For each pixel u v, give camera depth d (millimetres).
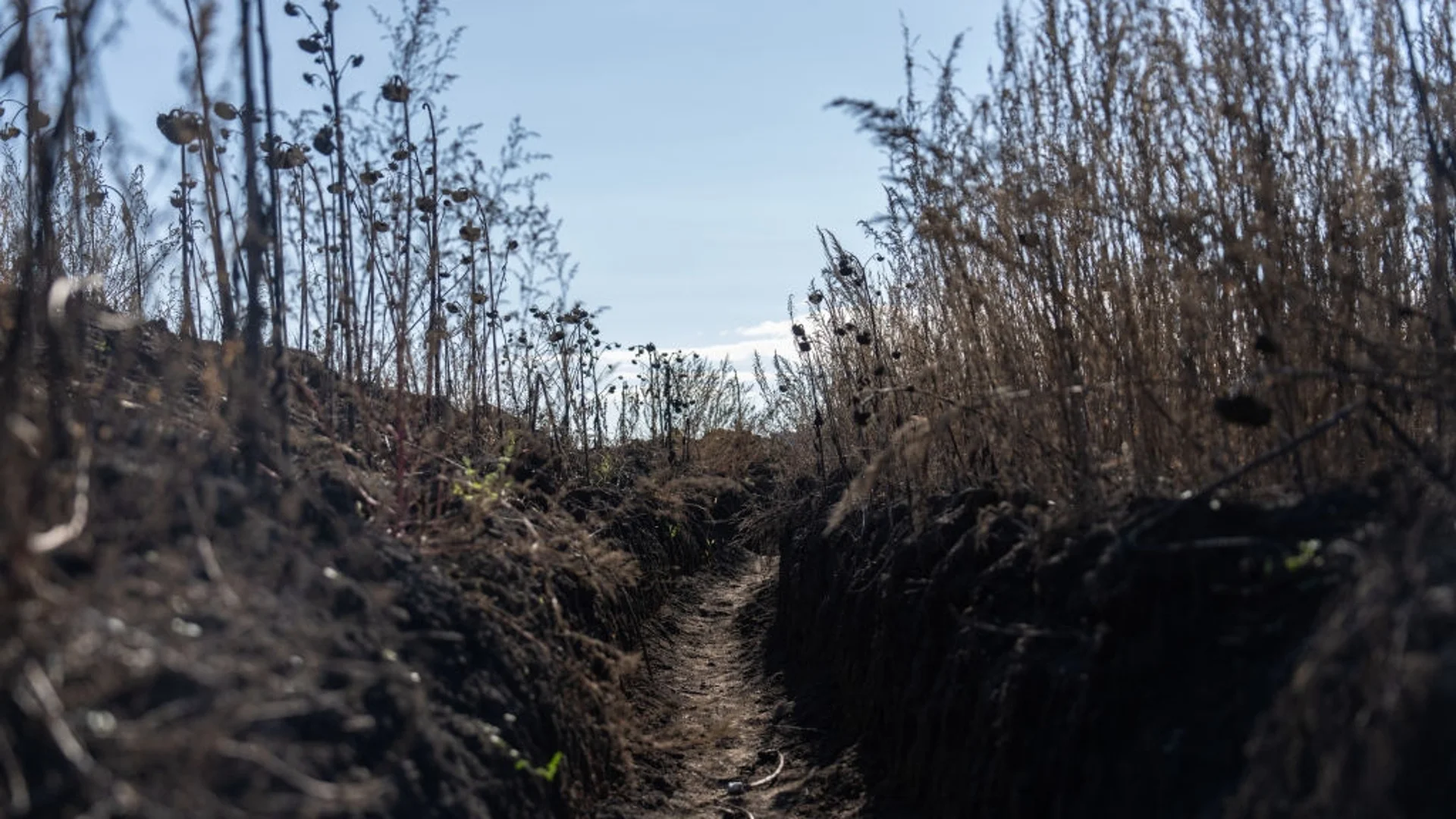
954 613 4621
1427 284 4527
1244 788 2594
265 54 4727
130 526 3123
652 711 7027
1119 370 4738
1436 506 3156
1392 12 4496
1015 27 5156
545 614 5438
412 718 3482
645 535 10422
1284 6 4621
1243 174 4488
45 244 3926
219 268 5215
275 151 5051
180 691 2725
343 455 5352
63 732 2262
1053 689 3699
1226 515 3652
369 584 4074
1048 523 4445
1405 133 4469
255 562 3541
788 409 11594
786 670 8242
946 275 5855
